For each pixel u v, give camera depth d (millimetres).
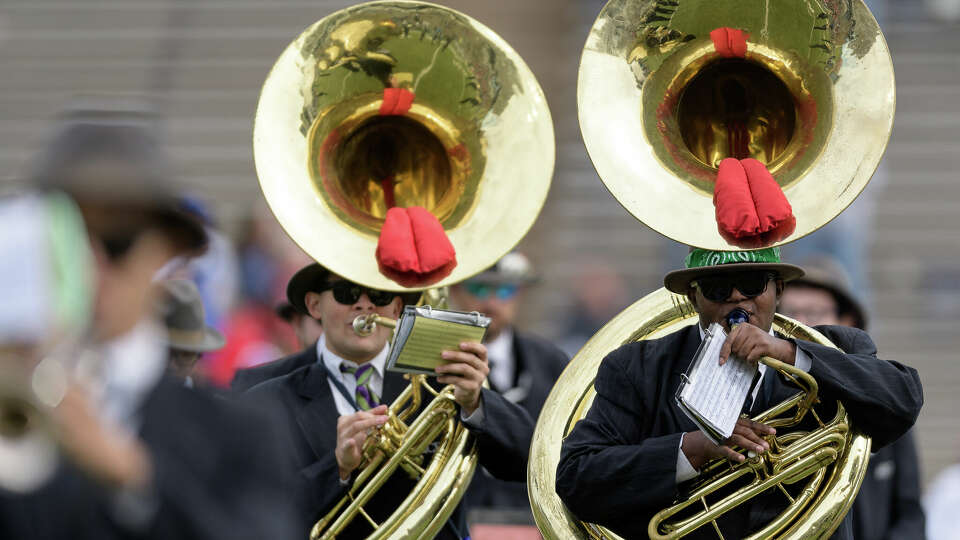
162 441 9383
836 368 14664
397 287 15656
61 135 9234
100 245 9117
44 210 8656
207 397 9852
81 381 8680
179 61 46844
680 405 13672
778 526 14758
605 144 15305
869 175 14828
